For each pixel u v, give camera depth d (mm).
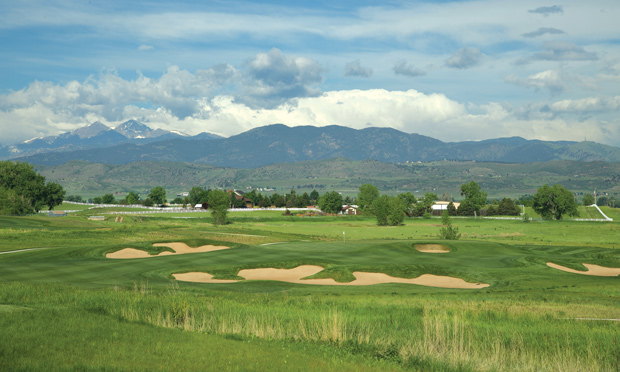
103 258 54250
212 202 129500
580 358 19438
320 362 16578
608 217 178750
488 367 18047
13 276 40094
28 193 148250
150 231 93875
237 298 33312
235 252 60375
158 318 21984
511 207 197750
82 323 19734
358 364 16969
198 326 21781
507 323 26234
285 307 29328
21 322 19078
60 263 48281
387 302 33062
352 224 152125
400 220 145000
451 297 37344
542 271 54094
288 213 186125
